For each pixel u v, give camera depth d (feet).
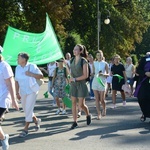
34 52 26.76
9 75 20.11
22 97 25.53
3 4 104.17
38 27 105.09
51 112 37.24
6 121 31.63
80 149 21.54
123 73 39.99
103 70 32.60
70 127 28.66
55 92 35.04
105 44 139.33
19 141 23.84
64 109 36.09
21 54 25.03
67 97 34.60
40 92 62.54
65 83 34.73
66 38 121.39
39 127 27.68
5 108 20.27
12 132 26.86
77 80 27.76
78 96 28.09
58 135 25.61
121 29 141.49
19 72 25.34
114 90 40.22
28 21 106.93
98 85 32.45
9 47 25.75
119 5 154.10
